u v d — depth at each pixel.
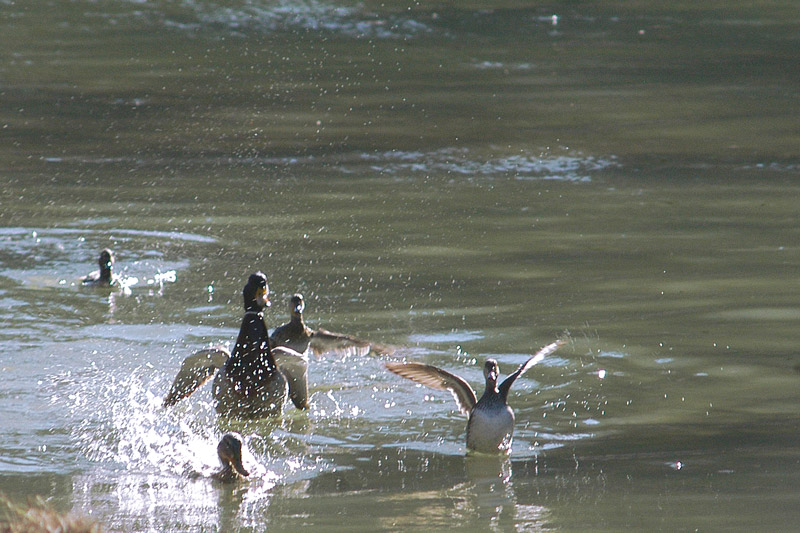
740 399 12.85
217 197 23.72
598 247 19.84
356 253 19.53
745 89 35.66
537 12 50.16
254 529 9.35
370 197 23.80
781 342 14.76
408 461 11.34
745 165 26.55
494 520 9.45
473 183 25.11
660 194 23.94
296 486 10.64
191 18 48.16
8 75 37.56
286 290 17.34
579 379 13.60
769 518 9.32
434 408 13.10
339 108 33.22
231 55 41.56
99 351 14.73
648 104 33.59
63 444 11.84
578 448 11.53
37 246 19.98
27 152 27.81
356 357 15.05
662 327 15.43
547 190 24.45
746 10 51.12
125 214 22.23
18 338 15.13
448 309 16.34
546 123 31.11
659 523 9.27
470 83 36.91
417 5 50.94
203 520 9.63
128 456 11.58
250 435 12.37
